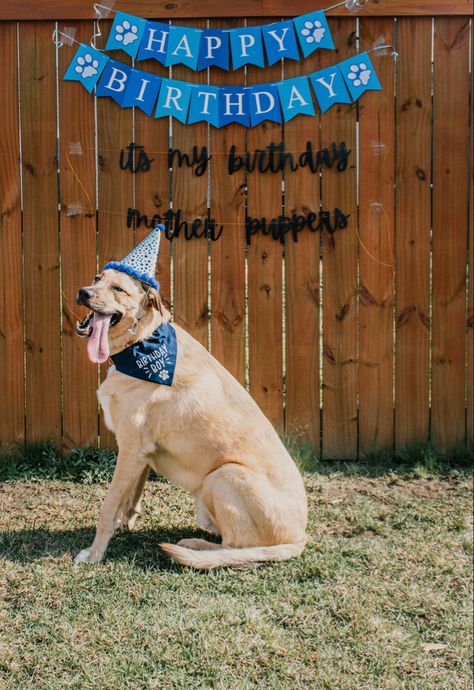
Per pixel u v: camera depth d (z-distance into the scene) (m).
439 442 4.97
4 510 4.09
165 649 2.86
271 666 2.81
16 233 4.67
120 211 4.67
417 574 3.54
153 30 4.50
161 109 4.55
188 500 4.32
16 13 4.48
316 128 4.67
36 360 4.77
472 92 4.71
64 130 4.60
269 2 4.52
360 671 2.84
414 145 4.73
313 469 4.79
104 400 3.68
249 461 3.63
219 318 4.79
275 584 3.38
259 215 4.72
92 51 4.52
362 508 4.23
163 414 3.65
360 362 4.87
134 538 3.79
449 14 4.61
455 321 4.88
